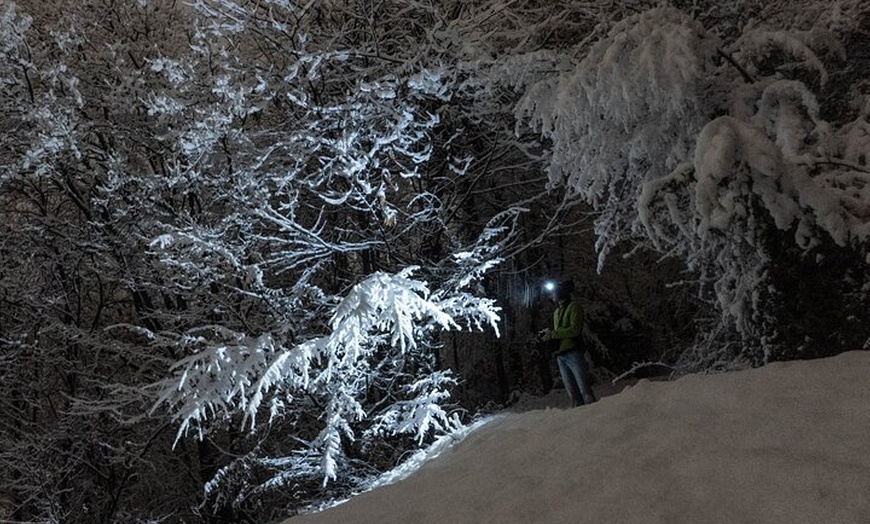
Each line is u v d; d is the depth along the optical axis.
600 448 3.80
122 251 11.18
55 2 12.24
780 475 2.86
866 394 3.40
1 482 11.52
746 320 5.17
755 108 5.45
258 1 10.24
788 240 4.76
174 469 12.42
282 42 10.52
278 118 10.74
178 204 10.89
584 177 6.31
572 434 4.26
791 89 5.11
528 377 13.98
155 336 8.28
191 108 9.83
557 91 6.04
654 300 13.33
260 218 9.28
